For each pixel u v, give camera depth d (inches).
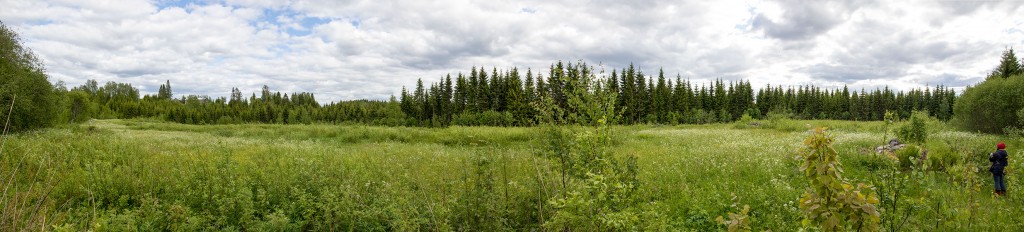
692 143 790.5
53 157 334.3
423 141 938.1
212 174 283.1
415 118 2765.7
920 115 658.2
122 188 268.4
